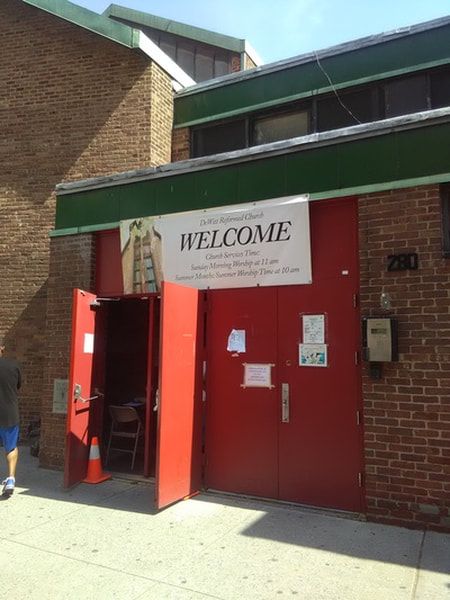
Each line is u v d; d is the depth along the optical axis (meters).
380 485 5.32
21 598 3.85
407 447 5.25
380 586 3.99
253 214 6.29
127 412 7.58
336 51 8.92
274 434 6.02
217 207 6.57
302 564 4.37
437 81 8.29
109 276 7.56
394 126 5.57
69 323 7.67
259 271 6.23
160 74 10.12
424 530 5.09
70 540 4.89
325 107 9.09
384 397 5.38
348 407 5.66
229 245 6.44
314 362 5.88
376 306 5.50
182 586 4.02
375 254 5.56
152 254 7.00
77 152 10.06
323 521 5.35
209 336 6.50
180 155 10.27
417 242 5.38
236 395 6.28
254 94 9.64
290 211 6.04
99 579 4.13
